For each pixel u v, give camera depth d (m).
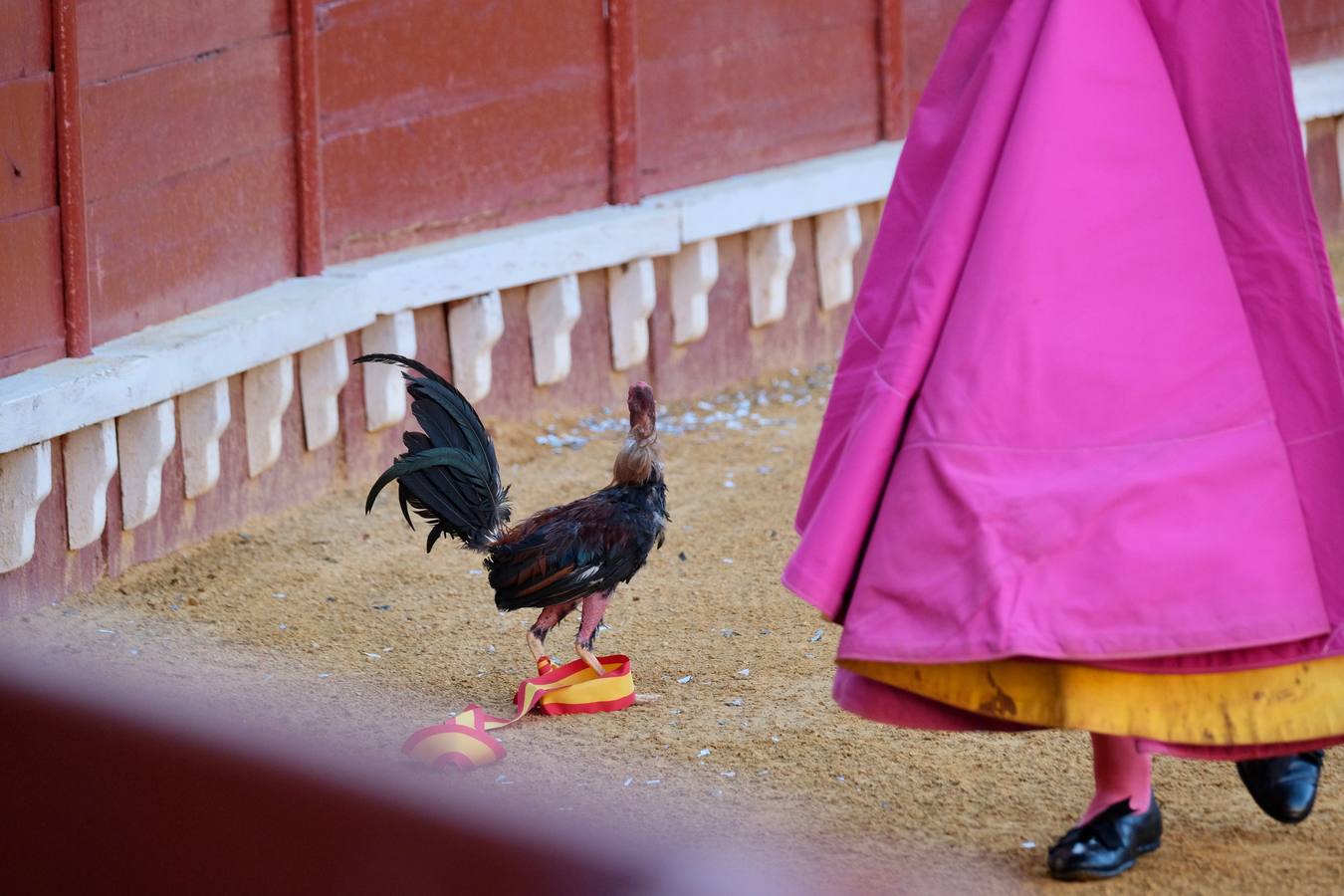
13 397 8.19
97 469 8.99
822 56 15.34
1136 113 5.14
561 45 13.22
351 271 11.53
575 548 7.52
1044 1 5.31
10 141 8.64
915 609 4.88
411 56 12.11
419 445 8.04
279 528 10.68
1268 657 4.89
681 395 14.30
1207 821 6.16
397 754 7.03
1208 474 4.82
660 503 7.88
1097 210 5.05
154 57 9.87
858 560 5.12
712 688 8.05
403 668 8.37
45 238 8.94
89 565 9.24
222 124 10.55
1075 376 4.93
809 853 5.86
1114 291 5.01
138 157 9.80
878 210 15.73
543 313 13.02
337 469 11.56
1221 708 4.93
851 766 6.92
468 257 12.12
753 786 6.68
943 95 5.64
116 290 9.66
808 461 12.41
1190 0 5.15
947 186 5.25
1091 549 4.75
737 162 14.77
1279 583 4.75
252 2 10.73
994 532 4.80
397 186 12.17
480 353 12.38
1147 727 4.89
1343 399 4.99
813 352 15.44
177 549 10.00
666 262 13.96
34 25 8.72
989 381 4.93
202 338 9.66
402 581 9.78
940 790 6.62
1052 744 7.14
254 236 10.96
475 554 10.33
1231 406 4.93
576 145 13.49
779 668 8.33
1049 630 4.70
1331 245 19.69
